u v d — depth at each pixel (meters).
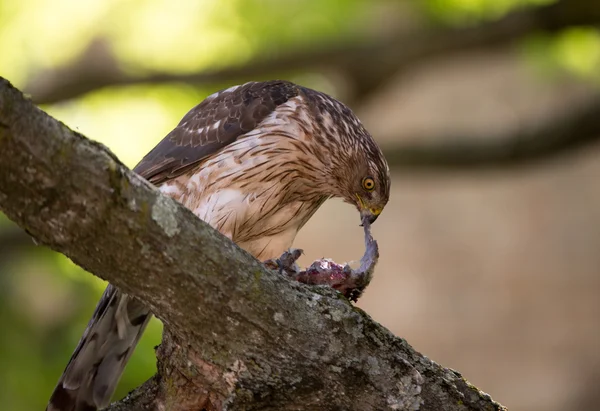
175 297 4.86
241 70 13.30
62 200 4.41
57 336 11.56
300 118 7.60
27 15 12.66
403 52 13.63
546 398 21.28
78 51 13.22
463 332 22.11
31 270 12.27
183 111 13.18
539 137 13.72
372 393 5.26
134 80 13.16
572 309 21.80
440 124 21.81
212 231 4.86
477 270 22.42
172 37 13.38
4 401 11.02
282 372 5.18
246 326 5.02
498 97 21.80
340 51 13.62
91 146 4.43
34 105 4.27
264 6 13.48
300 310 5.10
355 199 7.98
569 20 12.74
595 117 13.50
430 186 22.72
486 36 13.34
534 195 22.56
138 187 4.59
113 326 7.05
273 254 7.92
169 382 5.45
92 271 4.76
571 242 22.17
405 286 22.53
